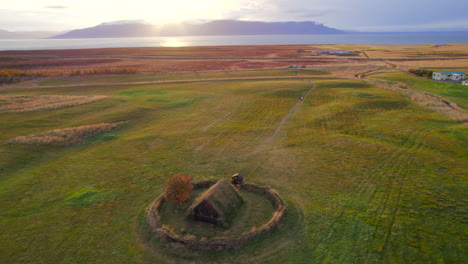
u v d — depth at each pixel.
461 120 44.44
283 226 19.91
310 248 17.81
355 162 30.33
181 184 22.19
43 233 19.58
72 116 47.62
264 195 23.83
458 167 28.91
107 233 19.59
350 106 53.09
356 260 16.78
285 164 30.30
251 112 51.09
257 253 17.42
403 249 17.58
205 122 45.75
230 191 21.92
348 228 19.62
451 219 20.50
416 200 22.98
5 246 18.31
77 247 18.25
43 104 54.44
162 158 32.31
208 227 19.81
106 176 28.08
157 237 18.84
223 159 31.91
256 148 35.00
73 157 32.81
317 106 54.28
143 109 52.38
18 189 25.48
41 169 29.66
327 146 34.94
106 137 39.16
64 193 24.91
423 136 37.75
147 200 23.70
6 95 65.12
